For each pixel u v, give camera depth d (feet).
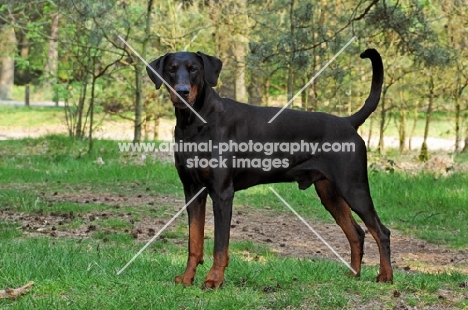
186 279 19.70
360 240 21.62
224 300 17.89
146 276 20.48
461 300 18.71
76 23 51.16
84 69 60.95
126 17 51.24
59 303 17.48
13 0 53.52
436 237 31.14
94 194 39.11
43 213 32.78
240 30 61.05
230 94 67.26
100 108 65.82
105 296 18.16
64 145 59.00
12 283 19.10
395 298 18.72
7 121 96.53
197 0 62.54
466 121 70.69
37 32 60.54
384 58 58.08
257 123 20.06
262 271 21.20
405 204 38.11
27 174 44.52
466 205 36.99
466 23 55.88
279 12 56.08
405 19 41.22
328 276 20.75
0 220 30.68
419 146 74.28
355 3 52.29
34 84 139.03
